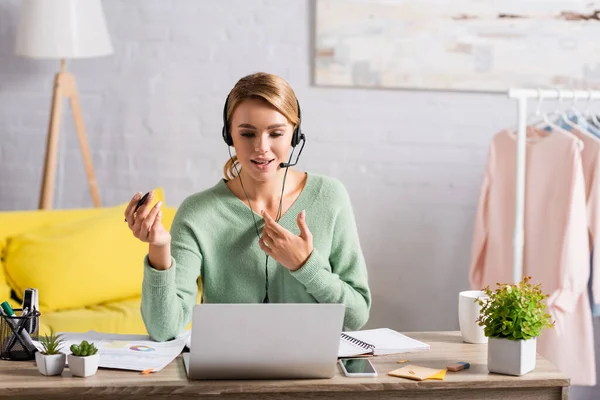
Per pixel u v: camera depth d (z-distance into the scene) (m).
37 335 2.04
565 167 3.16
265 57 4.10
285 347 1.80
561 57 4.01
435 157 4.13
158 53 4.12
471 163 4.13
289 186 2.25
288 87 2.07
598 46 4.00
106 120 4.16
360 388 1.82
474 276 3.62
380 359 2.01
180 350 2.01
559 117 3.67
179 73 4.13
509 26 4.00
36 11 3.74
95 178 4.09
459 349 2.10
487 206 3.55
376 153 4.14
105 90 4.14
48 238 3.49
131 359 1.94
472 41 4.02
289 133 2.08
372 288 4.20
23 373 1.86
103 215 3.63
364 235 4.18
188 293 2.13
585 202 3.19
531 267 3.33
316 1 4.03
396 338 2.15
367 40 4.04
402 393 1.85
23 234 3.52
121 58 4.12
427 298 4.21
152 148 4.18
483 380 1.85
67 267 3.40
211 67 4.12
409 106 4.10
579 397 4.05
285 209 2.22
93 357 1.84
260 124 2.03
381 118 4.11
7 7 4.10
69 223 3.59
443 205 4.16
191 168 4.19
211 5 4.08
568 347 3.22
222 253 2.19
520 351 1.87
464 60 4.03
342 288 2.12
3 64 4.13
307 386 1.81
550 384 1.87
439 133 4.11
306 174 2.29
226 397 1.81
